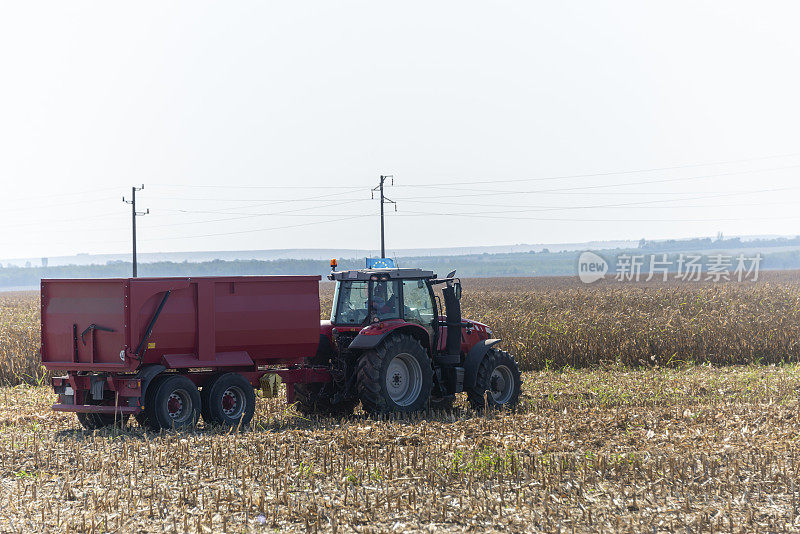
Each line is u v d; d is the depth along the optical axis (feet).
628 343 175.42
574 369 166.91
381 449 80.94
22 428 101.14
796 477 67.36
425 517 58.23
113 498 63.46
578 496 62.75
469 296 316.40
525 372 165.99
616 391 128.88
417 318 113.60
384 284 111.04
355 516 58.03
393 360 107.14
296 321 105.81
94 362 98.12
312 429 94.27
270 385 103.81
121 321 95.71
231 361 101.55
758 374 149.48
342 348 110.52
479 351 114.62
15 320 229.86
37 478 71.41
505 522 56.80
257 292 103.40
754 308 223.51
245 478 68.85
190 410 97.96
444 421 101.76
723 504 60.59
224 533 55.42
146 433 93.56
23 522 58.65
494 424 93.66
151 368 96.12
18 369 154.30
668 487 65.00
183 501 62.49
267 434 89.45
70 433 96.78
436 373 114.21
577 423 94.48
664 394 124.98
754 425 92.63
